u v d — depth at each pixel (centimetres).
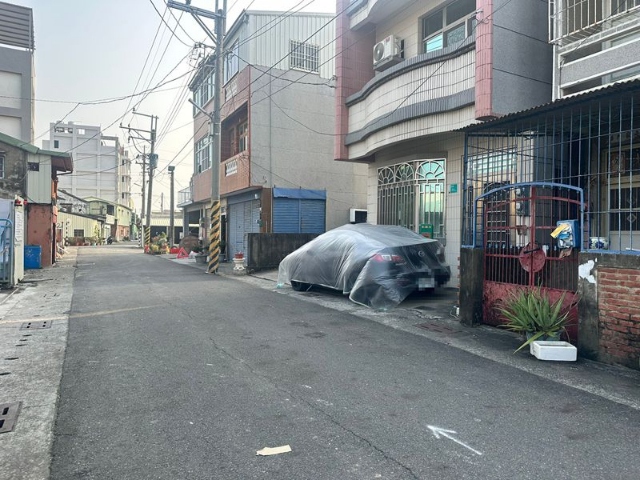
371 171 1352
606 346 508
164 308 872
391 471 288
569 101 538
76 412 384
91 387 443
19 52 2686
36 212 1888
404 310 834
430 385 446
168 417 373
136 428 353
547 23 914
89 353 561
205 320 757
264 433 343
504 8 849
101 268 1836
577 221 570
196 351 569
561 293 580
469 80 894
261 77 1773
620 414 376
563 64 745
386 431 346
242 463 299
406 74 1030
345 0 1307
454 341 615
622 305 491
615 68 659
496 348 579
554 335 545
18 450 319
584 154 732
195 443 328
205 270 1741
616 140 688
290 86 1827
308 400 408
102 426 356
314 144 1869
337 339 630
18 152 1842
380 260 868
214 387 441
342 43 1305
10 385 450
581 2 700
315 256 1031
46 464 300
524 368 498
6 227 1183
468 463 298
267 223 1772
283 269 1153
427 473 286
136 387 442
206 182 2431
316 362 523
